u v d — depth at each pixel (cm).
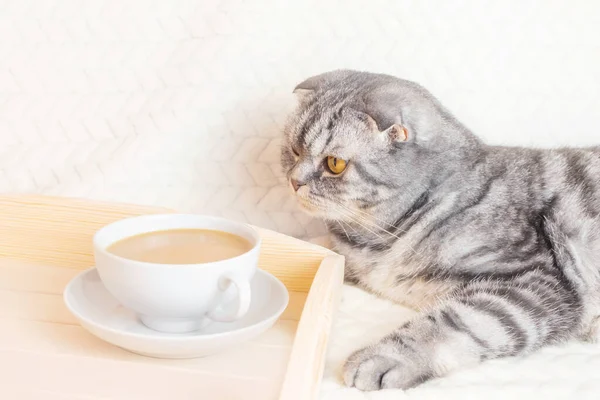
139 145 100
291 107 100
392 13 97
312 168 89
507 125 99
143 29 100
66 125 102
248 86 100
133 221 67
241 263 63
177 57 100
